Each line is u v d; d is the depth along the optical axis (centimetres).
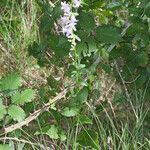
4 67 60
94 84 58
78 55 52
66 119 56
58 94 54
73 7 49
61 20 52
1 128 53
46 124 54
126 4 54
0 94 53
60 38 52
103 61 59
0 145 51
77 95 53
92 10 56
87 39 52
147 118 59
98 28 52
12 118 52
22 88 59
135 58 58
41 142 54
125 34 56
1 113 50
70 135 55
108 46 55
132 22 54
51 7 57
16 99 51
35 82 60
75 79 52
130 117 59
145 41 55
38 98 57
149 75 59
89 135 53
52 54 60
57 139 56
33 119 54
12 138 52
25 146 54
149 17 53
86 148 54
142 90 60
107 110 59
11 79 52
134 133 56
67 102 53
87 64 55
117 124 58
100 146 55
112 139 56
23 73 60
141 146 55
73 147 53
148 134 58
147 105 60
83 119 54
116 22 60
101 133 55
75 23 48
